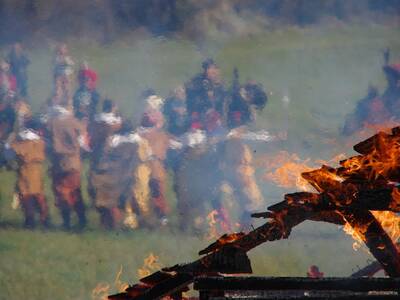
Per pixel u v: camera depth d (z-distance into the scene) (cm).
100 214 8300
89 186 8400
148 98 8594
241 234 2409
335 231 7462
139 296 2433
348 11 15912
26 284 6600
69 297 6306
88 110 8656
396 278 2148
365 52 15225
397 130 2473
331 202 2412
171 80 14188
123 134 8419
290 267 6681
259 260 6806
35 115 8788
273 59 15175
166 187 9069
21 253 7400
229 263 2362
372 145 2472
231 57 15162
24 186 8375
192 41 15225
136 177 8362
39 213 8344
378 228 2461
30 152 8438
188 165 8219
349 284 2155
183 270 2380
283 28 15850
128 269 6944
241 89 8556
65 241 7819
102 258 7238
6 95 9512
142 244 7669
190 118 8425
